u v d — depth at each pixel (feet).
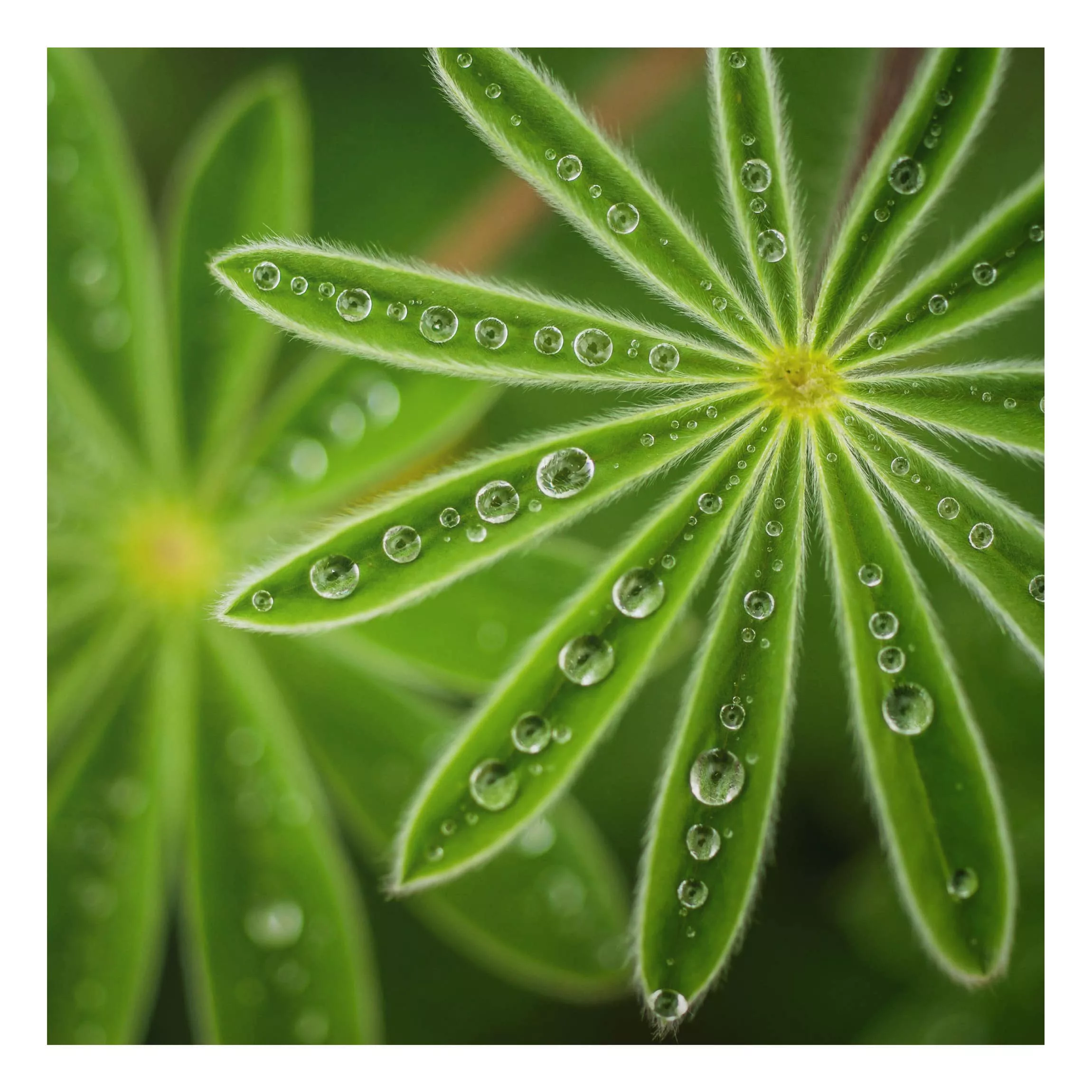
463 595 1.15
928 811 1.07
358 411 1.17
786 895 1.17
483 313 1.08
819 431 1.08
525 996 1.16
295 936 1.16
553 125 1.09
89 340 1.17
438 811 1.07
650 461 1.08
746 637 1.07
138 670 1.17
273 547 1.14
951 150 1.08
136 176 1.18
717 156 1.09
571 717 1.08
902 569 1.08
